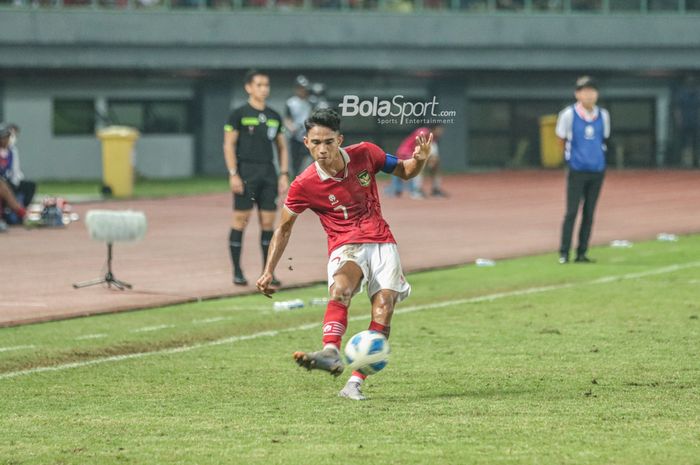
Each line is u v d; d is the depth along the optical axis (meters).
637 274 49.84
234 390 27.92
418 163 26.53
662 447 22.22
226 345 34.09
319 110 26.00
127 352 33.16
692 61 131.12
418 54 127.25
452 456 21.62
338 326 25.59
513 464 21.11
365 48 126.12
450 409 25.56
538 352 32.53
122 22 120.75
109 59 120.69
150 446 22.58
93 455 21.95
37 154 121.38
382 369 27.80
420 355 32.12
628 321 37.69
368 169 26.38
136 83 123.19
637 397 26.75
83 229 70.06
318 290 46.34
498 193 99.50
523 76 132.12
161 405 26.33
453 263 54.12
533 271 51.28
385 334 26.22
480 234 67.62
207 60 122.81
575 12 129.50
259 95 45.72
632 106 135.25
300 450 22.12
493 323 37.47
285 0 124.31
